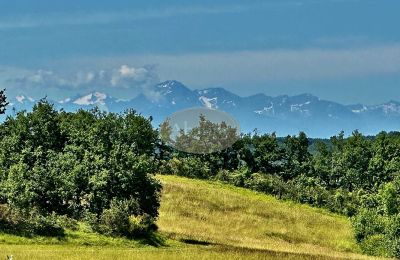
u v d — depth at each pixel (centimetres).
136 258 7850
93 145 11762
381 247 13900
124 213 10475
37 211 9812
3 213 9181
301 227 16562
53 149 12288
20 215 9325
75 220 10538
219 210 16838
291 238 15375
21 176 10538
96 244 9444
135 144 12138
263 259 8762
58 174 11150
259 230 15538
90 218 10375
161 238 10900
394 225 13750
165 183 18825
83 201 11244
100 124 11994
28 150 11631
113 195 11312
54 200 10800
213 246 10925
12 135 12112
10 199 10294
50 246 8719
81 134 12044
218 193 18600
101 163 11362
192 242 11319
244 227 15588
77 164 11450
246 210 17325
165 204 16350
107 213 10406
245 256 8875
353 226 15250
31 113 12406
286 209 18350
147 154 12381
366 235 14825
